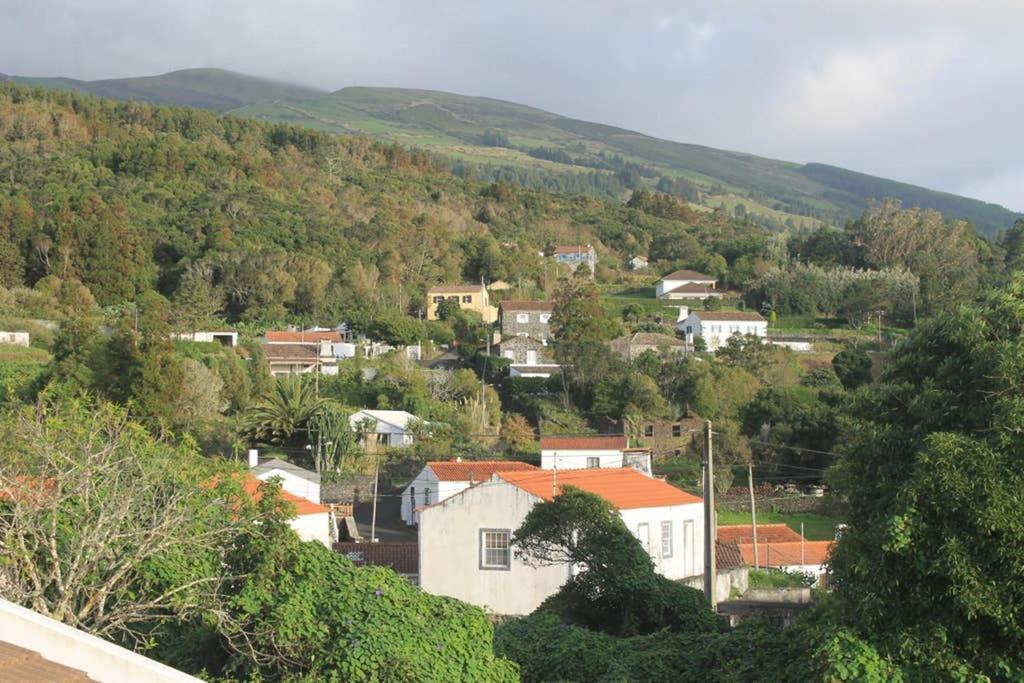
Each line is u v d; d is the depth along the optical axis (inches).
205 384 2516.0
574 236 6638.8
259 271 4269.2
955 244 5413.4
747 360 3398.1
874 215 5876.0
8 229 4077.3
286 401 2431.1
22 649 372.2
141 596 609.3
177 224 4722.0
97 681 374.0
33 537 588.1
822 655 616.7
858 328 4429.1
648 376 3078.2
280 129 7219.5
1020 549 572.1
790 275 4778.5
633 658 798.5
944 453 599.5
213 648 636.1
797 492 2460.6
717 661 768.3
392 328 3973.9
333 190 6087.6
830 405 2694.4
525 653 837.2
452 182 7568.9
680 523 1524.4
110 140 5900.6
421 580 1421.0
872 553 626.2
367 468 2395.4
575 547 1074.7
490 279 5275.6
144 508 620.4
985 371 666.2
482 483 1405.0
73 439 629.9
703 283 5260.8
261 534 631.2
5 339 3036.4
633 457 2208.4
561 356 3257.9
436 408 2847.0
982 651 596.1
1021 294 692.7
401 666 576.7
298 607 605.0
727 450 2551.7
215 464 678.5
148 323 2635.3
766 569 1739.7
